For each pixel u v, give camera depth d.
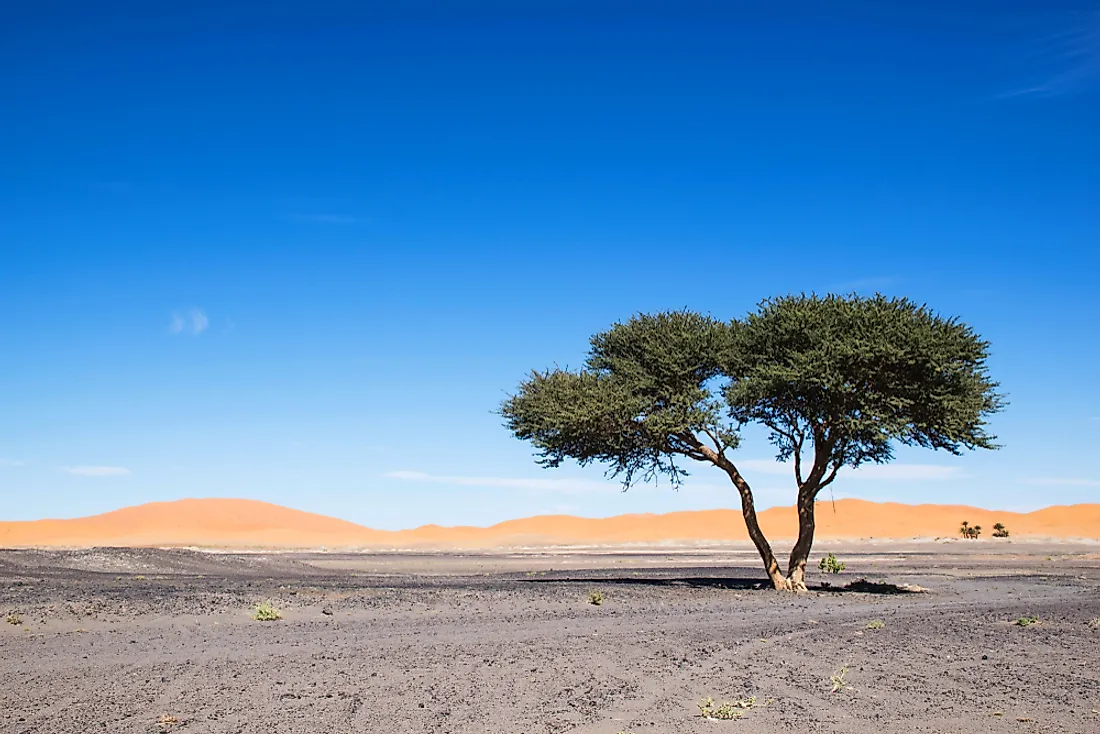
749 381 35.47
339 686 14.62
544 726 12.02
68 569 43.03
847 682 15.34
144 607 23.94
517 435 38.56
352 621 24.03
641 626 23.84
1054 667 17.09
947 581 46.16
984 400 34.84
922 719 12.54
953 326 35.53
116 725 11.95
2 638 19.56
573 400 36.59
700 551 93.12
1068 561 72.56
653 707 13.22
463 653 18.31
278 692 14.11
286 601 26.67
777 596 34.56
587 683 15.06
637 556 81.62
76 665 16.55
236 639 20.14
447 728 11.89
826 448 36.94
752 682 15.28
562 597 30.94
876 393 34.62
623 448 38.06
